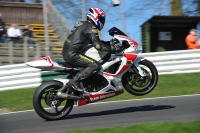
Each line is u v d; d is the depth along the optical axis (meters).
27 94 38.78
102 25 25.39
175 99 32.25
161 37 56.91
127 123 23.28
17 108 32.81
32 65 24.38
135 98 34.78
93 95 25.22
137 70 25.83
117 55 25.45
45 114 24.95
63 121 25.06
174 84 40.00
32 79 42.69
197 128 19.75
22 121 26.11
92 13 25.06
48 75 42.94
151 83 26.52
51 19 69.62
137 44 25.91
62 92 24.45
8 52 54.38
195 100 30.98
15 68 42.72
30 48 54.66
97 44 24.28
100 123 23.72
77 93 25.06
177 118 24.09
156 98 33.62
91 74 24.64
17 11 82.69
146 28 55.91
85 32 24.55
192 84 39.81
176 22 56.72
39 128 23.28
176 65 44.78
